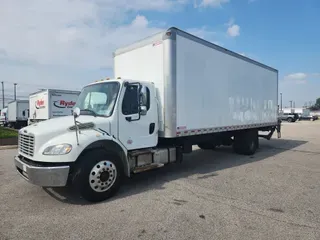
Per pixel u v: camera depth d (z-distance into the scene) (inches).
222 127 315.9
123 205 180.7
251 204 180.9
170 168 299.6
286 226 146.7
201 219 156.7
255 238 133.6
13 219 159.0
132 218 158.7
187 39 257.8
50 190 216.8
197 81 272.7
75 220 156.7
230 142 397.1
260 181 240.1
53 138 183.9
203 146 404.2
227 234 138.0
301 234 137.4
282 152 420.2
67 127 190.4
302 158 362.9
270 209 171.6
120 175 202.5
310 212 166.2
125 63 282.0
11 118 1272.1
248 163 327.3
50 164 176.7
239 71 351.9
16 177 262.7
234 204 180.9
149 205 180.1
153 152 239.6
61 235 138.3
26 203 186.9
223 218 157.9
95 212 168.9
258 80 405.1
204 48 282.7
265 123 428.5
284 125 1325.0
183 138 284.5
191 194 203.2
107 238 134.9
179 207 175.9
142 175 265.7
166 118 241.3
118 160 201.0
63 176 174.2
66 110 790.5
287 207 175.0
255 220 154.7
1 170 296.8
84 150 189.9
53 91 762.8
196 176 260.1
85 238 134.9
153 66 250.5
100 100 223.3
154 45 249.3
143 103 226.4
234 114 340.5
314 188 217.2
